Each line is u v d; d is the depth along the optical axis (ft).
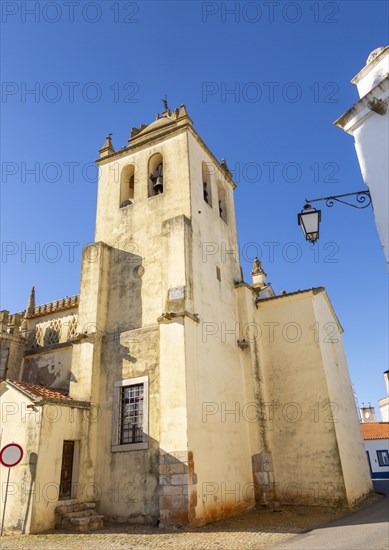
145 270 54.75
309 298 63.41
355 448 64.69
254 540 34.30
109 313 54.65
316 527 40.01
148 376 47.78
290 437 57.98
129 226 59.16
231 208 72.38
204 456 44.14
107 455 46.29
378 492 71.61
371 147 25.50
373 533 33.58
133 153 65.21
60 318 65.00
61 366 58.39
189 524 38.99
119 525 41.45
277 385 61.21
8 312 64.90
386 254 23.58
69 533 37.55
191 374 45.50
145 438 44.93
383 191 24.41
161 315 48.98
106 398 49.19
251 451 54.49
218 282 59.00
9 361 59.82
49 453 41.34
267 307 65.87
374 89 25.44
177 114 67.97
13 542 34.17
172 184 58.85
